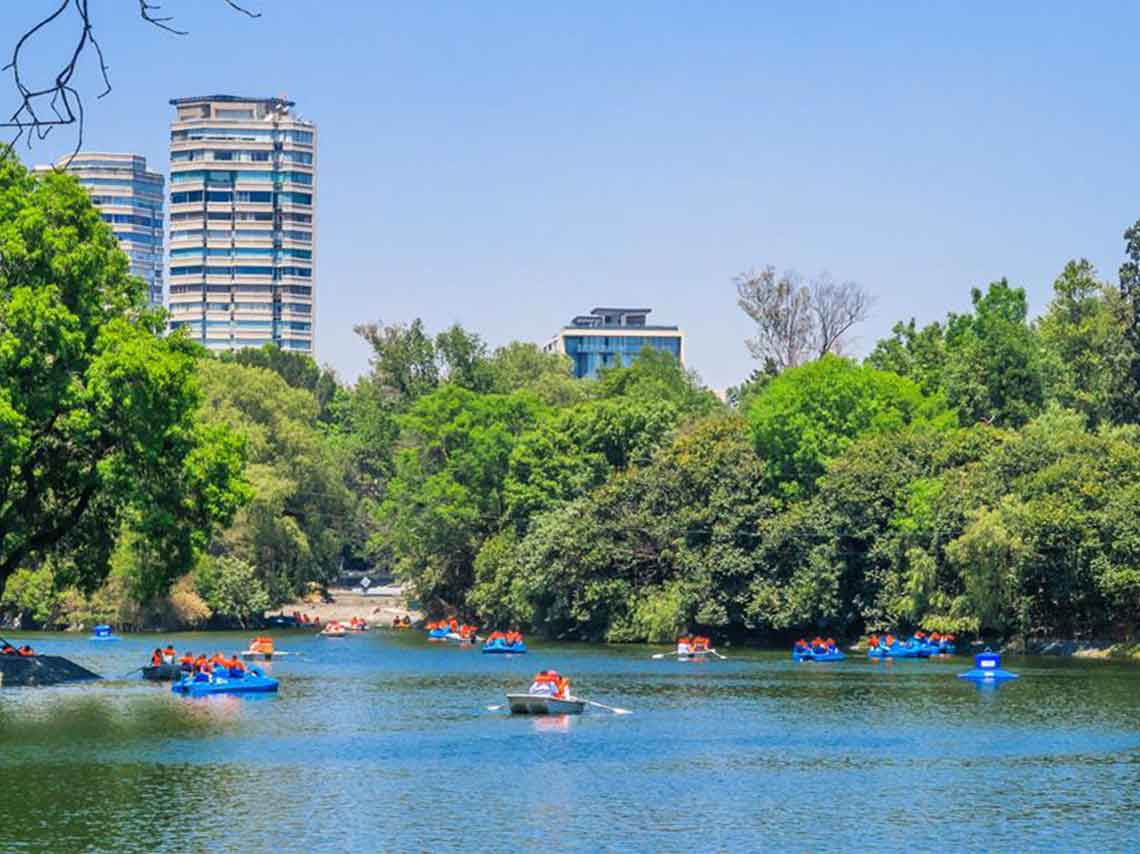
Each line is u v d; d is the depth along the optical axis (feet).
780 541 446.60
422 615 634.43
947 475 420.36
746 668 376.27
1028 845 156.46
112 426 282.15
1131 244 501.15
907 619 426.10
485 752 221.87
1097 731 242.78
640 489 490.08
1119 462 398.83
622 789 189.47
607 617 493.77
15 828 163.43
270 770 203.31
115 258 304.71
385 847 154.71
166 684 330.95
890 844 156.97
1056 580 390.21
